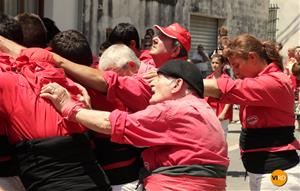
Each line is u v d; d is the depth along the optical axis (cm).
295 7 2577
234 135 1348
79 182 344
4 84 343
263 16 2247
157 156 337
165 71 341
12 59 362
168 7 1677
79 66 373
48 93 343
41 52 366
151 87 375
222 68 828
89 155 354
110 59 402
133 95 378
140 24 1545
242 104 414
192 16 1920
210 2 1938
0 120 354
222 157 336
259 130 432
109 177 404
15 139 347
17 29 395
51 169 339
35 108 342
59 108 344
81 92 363
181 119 327
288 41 2578
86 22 1327
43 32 436
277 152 427
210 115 335
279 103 416
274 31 2505
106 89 376
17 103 343
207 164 328
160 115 327
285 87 416
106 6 1395
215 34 2027
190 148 327
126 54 404
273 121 426
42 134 340
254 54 424
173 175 328
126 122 328
